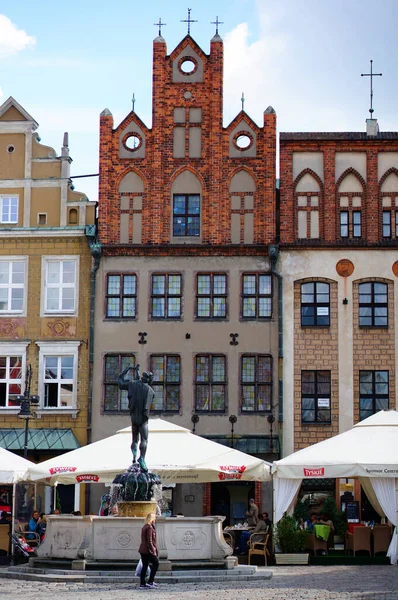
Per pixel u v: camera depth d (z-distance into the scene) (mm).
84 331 48625
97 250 48531
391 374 47594
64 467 32781
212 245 48375
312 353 47781
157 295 48531
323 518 39219
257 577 27734
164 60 49844
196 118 49469
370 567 32938
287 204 48594
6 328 49000
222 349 48031
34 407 48062
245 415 47438
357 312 48031
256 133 49188
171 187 49094
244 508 47000
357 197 48688
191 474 35219
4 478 33656
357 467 33031
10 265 49531
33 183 49844
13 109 50375
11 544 35375
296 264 48312
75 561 28141
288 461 33781
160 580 26766
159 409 47781
